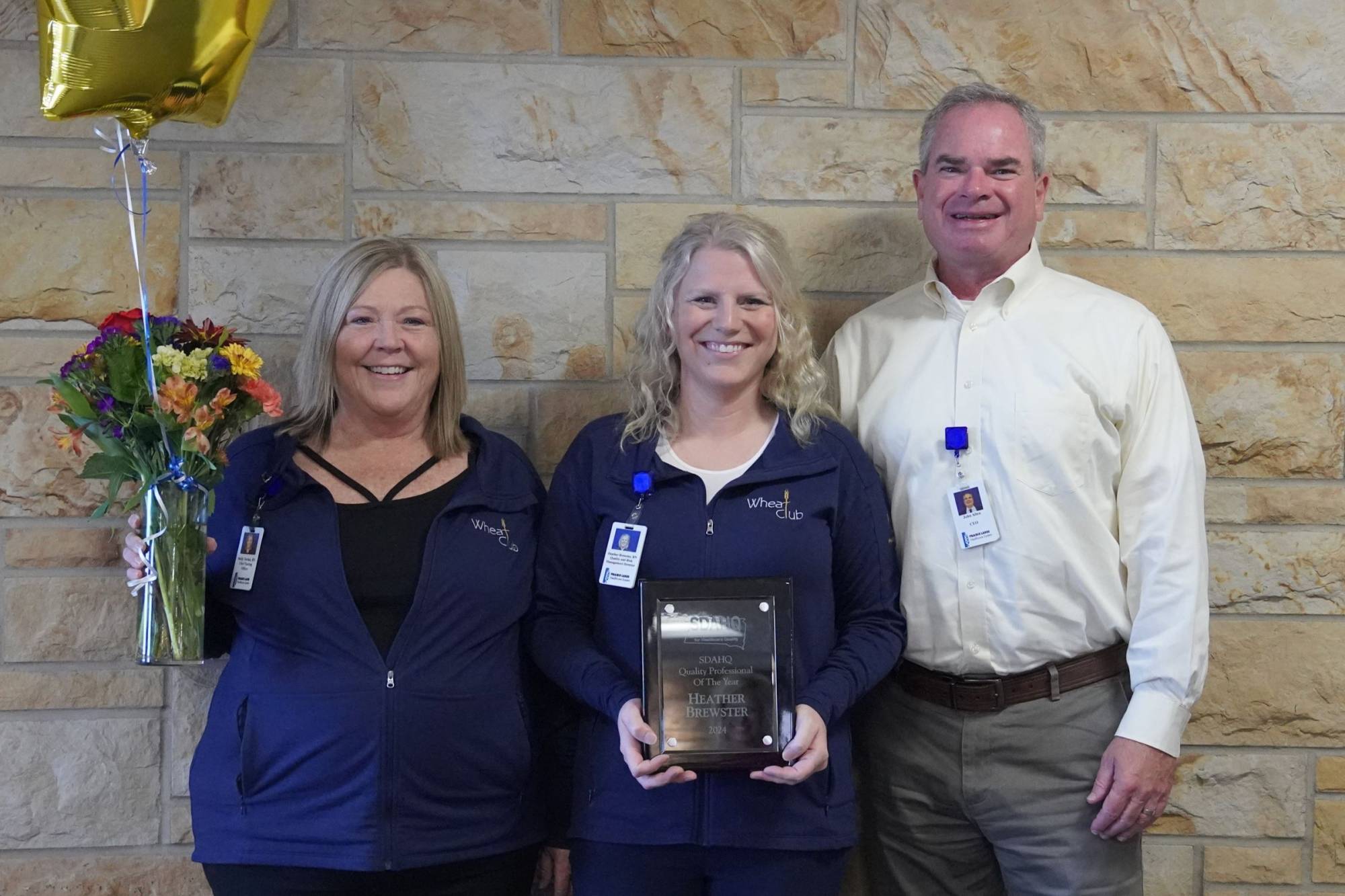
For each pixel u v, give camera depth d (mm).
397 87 2266
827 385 2154
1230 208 2297
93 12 1755
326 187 2262
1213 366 2299
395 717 1768
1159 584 1834
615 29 2283
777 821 1731
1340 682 2283
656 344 1931
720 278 1830
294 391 2266
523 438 2305
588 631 1895
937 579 1910
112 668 2236
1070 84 2297
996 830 1933
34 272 2225
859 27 2295
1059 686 1889
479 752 1823
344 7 2254
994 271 1971
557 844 1984
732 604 1717
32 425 2221
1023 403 1893
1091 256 2305
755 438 1903
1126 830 1838
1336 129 2285
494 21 2273
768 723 1690
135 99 1811
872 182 2309
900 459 1963
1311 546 2285
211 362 1718
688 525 1808
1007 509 1881
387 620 1825
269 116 2250
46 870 2227
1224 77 2293
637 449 1896
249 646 1860
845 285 2314
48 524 2225
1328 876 2291
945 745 1938
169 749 2252
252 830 1782
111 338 1727
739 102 2297
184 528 1759
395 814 1755
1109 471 1896
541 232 2289
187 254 2252
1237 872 2293
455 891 1837
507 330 2295
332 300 1910
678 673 1701
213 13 1809
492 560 1888
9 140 2217
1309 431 2291
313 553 1838
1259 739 2291
